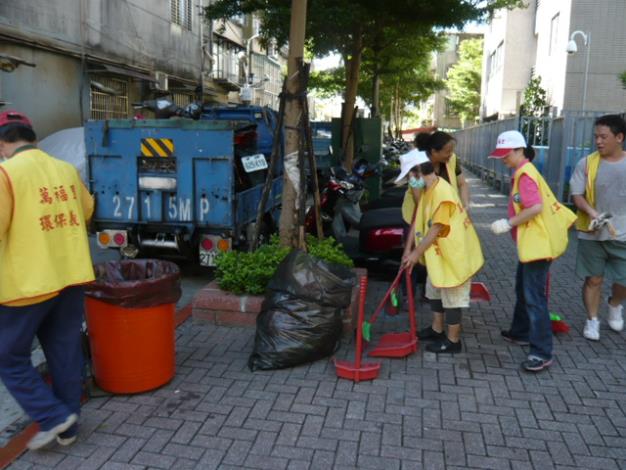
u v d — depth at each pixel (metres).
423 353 4.70
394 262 6.96
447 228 4.40
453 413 3.74
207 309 5.25
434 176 4.48
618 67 20.81
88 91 13.18
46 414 3.16
